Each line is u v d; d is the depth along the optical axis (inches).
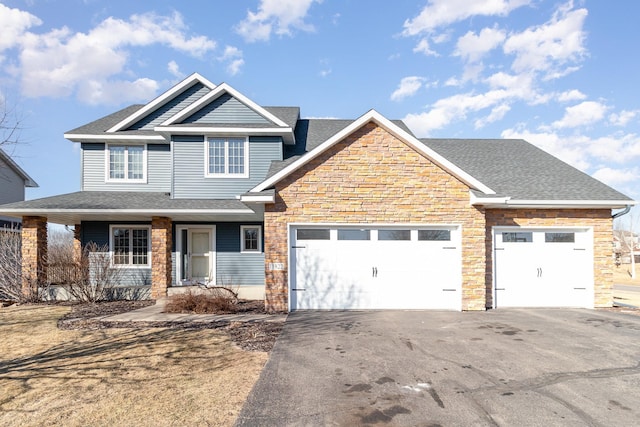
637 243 2212.1
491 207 442.0
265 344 289.9
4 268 517.3
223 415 174.4
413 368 235.6
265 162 570.3
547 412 177.3
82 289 498.0
